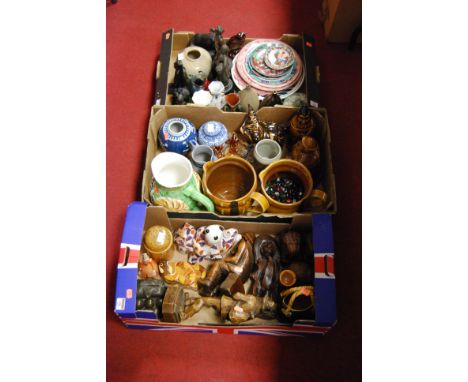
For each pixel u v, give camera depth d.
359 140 1.71
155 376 1.27
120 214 1.57
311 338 1.33
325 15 2.00
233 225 1.37
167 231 1.32
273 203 1.32
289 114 1.55
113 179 1.64
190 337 1.33
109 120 1.78
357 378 1.27
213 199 1.33
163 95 1.60
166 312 1.18
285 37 1.76
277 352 1.31
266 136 1.49
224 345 1.31
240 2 2.12
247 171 1.39
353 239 1.50
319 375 1.27
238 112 1.54
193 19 2.07
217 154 1.50
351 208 1.56
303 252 1.31
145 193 1.39
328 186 1.42
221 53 1.66
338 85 1.86
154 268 1.29
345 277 1.43
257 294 1.26
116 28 2.04
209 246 1.33
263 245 1.33
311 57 1.68
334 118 1.77
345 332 1.34
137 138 1.74
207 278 1.26
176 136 1.47
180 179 1.37
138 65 1.93
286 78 1.67
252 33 2.04
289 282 1.23
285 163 1.37
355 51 1.96
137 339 1.33
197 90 1.64
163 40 1.75
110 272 1.45
